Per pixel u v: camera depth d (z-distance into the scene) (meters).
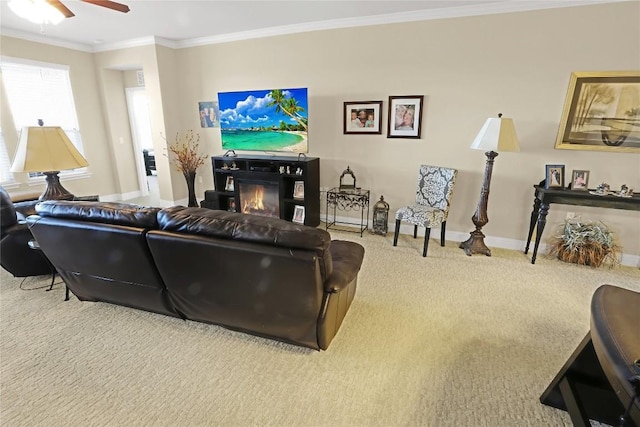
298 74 4.30
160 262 1.94
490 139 3.10
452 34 3.51
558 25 3.12
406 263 3.36
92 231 1.96
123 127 5.77
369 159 4.21
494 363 1.97
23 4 2.36
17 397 1.72
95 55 5.20
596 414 1.59
